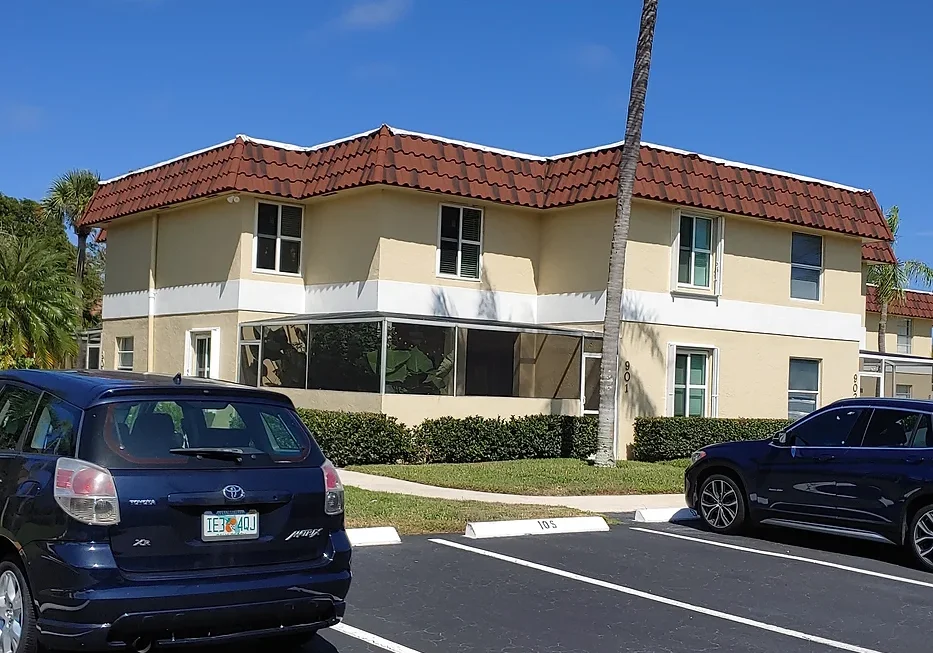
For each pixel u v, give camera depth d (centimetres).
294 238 2203
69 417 585
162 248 2431
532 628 743
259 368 2088
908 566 1048
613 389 1827
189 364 2288
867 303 3450
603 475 1689
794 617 811
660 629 756
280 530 598
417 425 1841
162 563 558
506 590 862
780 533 1248
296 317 2011
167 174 2348
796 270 2361
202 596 557
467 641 702
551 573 941
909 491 1036
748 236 2262
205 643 567
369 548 1034
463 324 1908
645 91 1792
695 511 1262
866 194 2448
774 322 2303
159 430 589
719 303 2208
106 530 545
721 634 749
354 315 1877
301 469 618
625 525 1273
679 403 2175
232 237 2162
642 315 2078
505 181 2130
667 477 1712
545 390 2030
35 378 652
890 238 2442
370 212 2036
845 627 785
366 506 1240
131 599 539
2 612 589
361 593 832
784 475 1152
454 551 1031
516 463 1825
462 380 1914
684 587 905
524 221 2219
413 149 2017
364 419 1753
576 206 2128
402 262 2031
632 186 1814
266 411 640
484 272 2152
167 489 564
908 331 3847
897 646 735
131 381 616
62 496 549
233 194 2122
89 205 2659
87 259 5247
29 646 563
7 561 588
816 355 2381
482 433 1878
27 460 591
